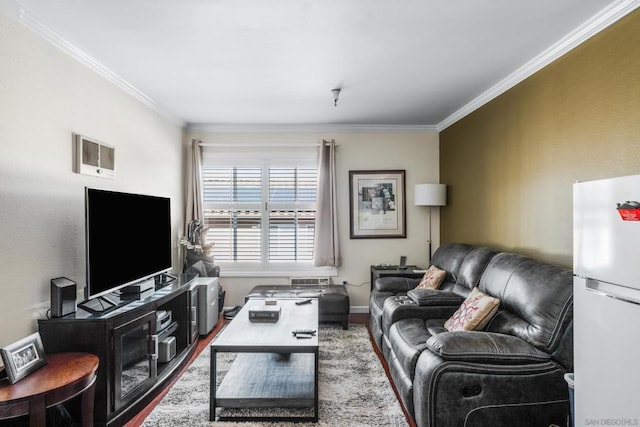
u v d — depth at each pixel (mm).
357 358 3213
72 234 2541
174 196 4453
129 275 2768
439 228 4906
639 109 1930
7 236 1994
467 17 2186
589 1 2012
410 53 2689
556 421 1911
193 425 2189
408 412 2213
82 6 2039
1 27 1947
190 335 3316
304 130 4867
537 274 2234
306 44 2535
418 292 3051
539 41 2498
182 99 3750
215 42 2500
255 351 2260
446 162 4668
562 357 1933
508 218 3230
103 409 2113
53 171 2354
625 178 1370
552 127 2633
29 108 2148
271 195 4945
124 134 3281
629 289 1354
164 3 2014
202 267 4289
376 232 4879
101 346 2131
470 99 3805
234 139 4887
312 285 4617
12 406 1556
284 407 2367
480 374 1896
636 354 1322
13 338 2031
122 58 2746
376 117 4504
